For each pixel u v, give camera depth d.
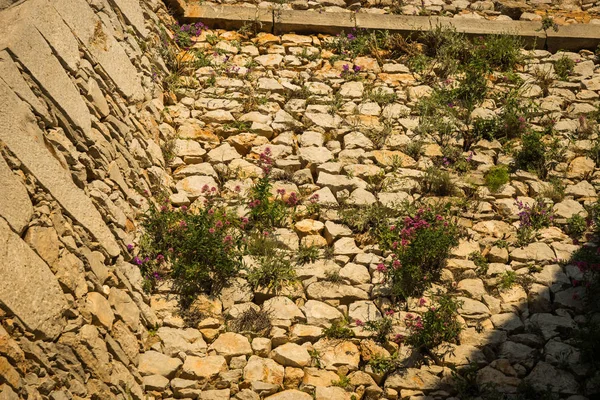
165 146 7.22
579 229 6.88
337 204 6.95
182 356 5.69
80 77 6.12
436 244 6.44
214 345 5.81
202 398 5.48
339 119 7.76
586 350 5.79
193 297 6.10
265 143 7.49
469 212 7.02
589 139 7.76
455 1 9.53
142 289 5.97
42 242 4.93
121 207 6.10
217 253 6.24
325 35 8.88
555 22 9.27
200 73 8.14
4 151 4.91
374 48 8.63
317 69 8.40
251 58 8.44
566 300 6.30
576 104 8.14
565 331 6.07
